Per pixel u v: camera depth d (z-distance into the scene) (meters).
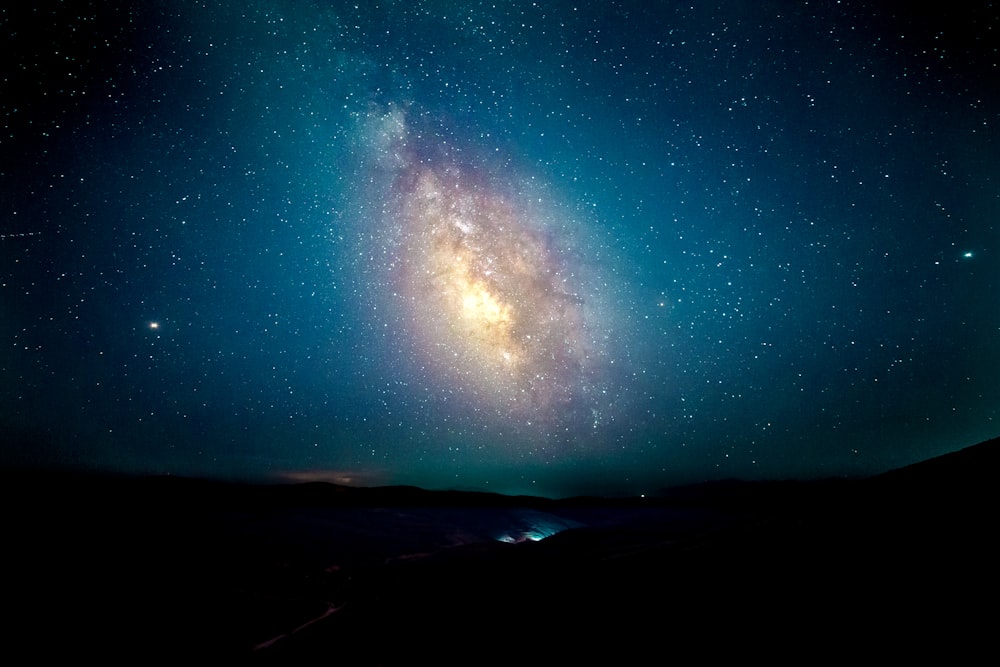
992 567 3.80
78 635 4.53
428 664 4.16
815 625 3.65
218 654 4.45
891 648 3.19
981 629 3.16
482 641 4.45
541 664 3.93
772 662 3.33
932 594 3.67
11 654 4.13
